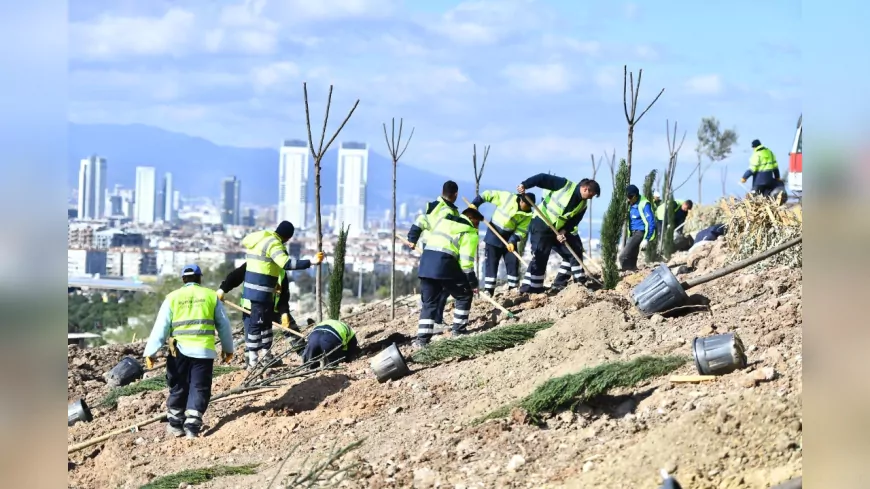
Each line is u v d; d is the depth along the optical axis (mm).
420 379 10531
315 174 13969
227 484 8539
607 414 8148
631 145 16547
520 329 11078
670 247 20953
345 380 10992
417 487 7449
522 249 16047
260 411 10500
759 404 6664
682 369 8500
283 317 13273
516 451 7738
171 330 10391
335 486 7695
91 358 16094
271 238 12375
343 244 14836
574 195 14273
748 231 13172
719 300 11328
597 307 10664
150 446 10305
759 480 5988
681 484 6223
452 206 12305
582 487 6688
